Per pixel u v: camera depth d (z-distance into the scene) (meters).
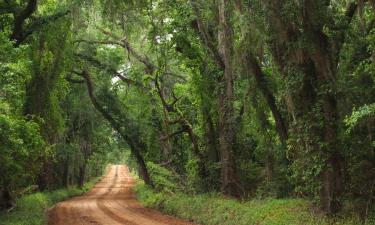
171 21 25.75
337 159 14.17
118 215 24.69
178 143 35.50
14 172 19.48
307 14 13.80
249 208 17.61
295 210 15.61
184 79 35.28
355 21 16.17
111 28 24.06
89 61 38.69
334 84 14.05
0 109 16.28
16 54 18.59
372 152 13.97
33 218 19.38
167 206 25.95
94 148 66.56
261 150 22.92
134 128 42.62
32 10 22.98
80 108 45.31
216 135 25.89
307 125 14.48
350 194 14.06
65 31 26.23
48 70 25.78
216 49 23.61
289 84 14.80
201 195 24.22
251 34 15.08
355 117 11.08
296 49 14.37
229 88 23.06
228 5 18.16
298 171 15.20
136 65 36.06
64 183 49.62
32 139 19.02
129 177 111.19
